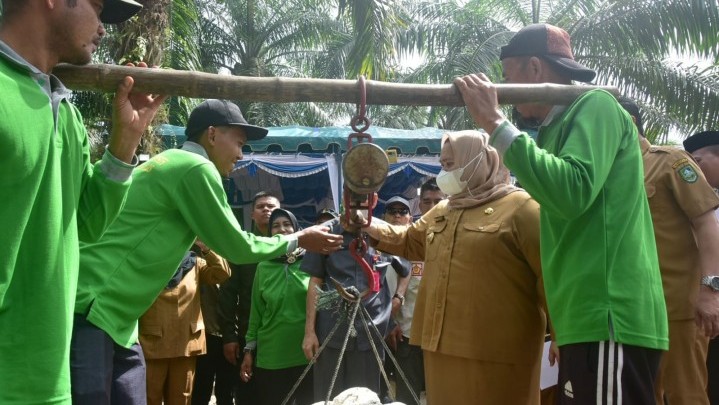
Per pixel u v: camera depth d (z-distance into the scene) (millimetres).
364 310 2713
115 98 2141
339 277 4020
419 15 12578
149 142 5887
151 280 2732
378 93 2258
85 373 2477
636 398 2035
